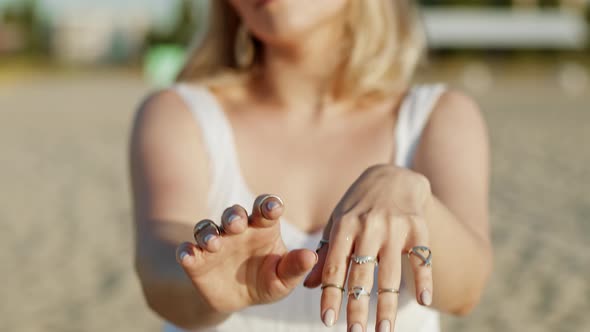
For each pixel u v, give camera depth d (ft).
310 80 4.98
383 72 5.03
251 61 5.33
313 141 4.85
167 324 4.63
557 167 30.01
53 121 49.44
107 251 17.62
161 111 4.83
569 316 12.98
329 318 3.08
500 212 21.61
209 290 3.10
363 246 3.13
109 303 14.07
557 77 118.73
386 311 3.05
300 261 2.99
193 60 5.65
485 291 14.46
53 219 21.18
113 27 218.79
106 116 53.01
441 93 4.90
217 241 2.89
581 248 17.28
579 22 139.64
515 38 132.57
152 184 4.53
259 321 4.32
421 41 5.53
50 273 15.99
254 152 4.81
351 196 3.33
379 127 4.85
